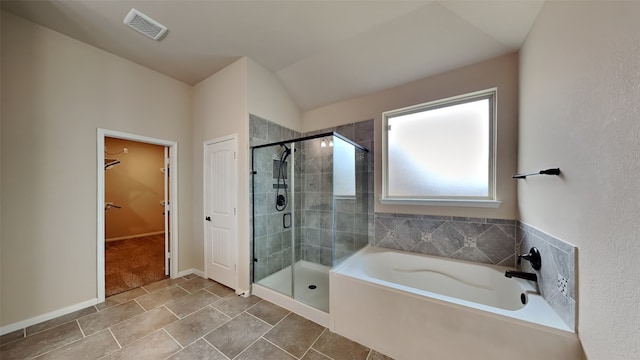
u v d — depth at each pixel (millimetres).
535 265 1572
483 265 2100
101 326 1901
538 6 1504
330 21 1979
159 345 1676
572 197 1153
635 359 758
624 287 810
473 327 1352
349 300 1789
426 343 1481
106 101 2391
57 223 2068
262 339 1752
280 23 2008
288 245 2898
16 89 1875
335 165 2584
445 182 2404
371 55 2332
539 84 1538
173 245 2957
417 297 1516
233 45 2312
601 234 937
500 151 2070
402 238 2586
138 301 2340
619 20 829
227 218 2701
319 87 2902
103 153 2361
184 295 2480
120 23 1984
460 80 2242
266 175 2750
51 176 2043
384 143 2732
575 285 1121
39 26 1987
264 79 2725
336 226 2619
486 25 1797
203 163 3021
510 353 1261
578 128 1101
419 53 2184
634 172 763
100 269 2299
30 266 1926
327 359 1553
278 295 2301
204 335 1793
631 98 773
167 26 2025
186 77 2961
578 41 1102
